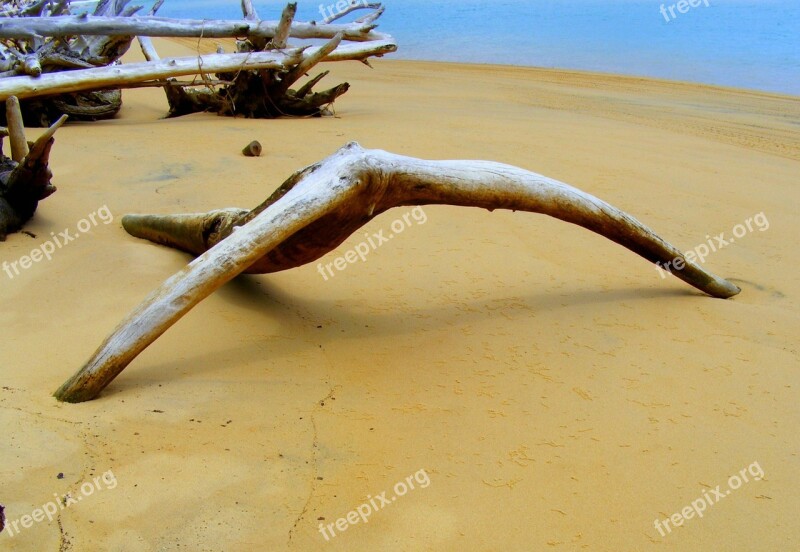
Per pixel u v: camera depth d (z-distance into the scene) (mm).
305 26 13859
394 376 4414
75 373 3807
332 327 4969
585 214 5207
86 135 9969
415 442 3801
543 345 4902
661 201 8273
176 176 8039
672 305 5621
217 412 3840
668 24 28859
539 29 29141
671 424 4094
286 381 4223
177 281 3928
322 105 13891
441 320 5191
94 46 11961
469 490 3482
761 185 9102
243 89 12508
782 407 4301
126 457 3396
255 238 4000
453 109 13875
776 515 3432
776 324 5348
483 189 4715
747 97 16438
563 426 4020
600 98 16016
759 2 34156
